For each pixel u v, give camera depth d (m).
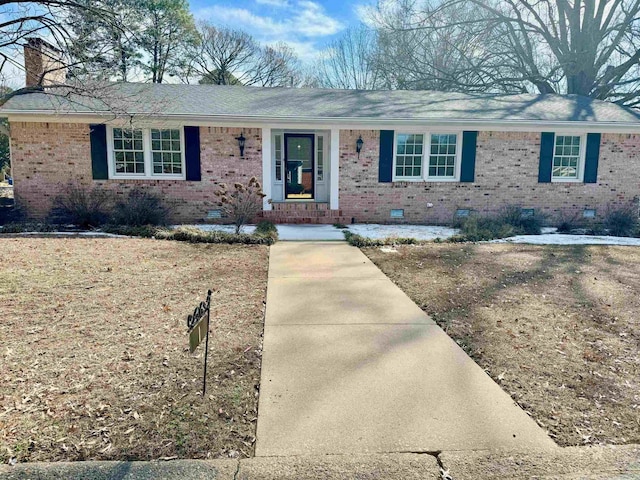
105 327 4.07
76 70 8.76
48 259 6.72
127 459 2.24
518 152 11.96
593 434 2.53
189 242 8.62
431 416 2.70
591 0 18.83
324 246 8.62
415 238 9.55
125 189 11.10
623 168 12.24
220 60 29.52
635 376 3.28
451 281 6.07
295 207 11.82
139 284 5.54
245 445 2.39
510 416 2.71
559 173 12.35
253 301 5.01
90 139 10.79
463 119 11.38
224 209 10.36
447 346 3.81
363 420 2.64
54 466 2.16
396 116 11.33
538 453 2.35
